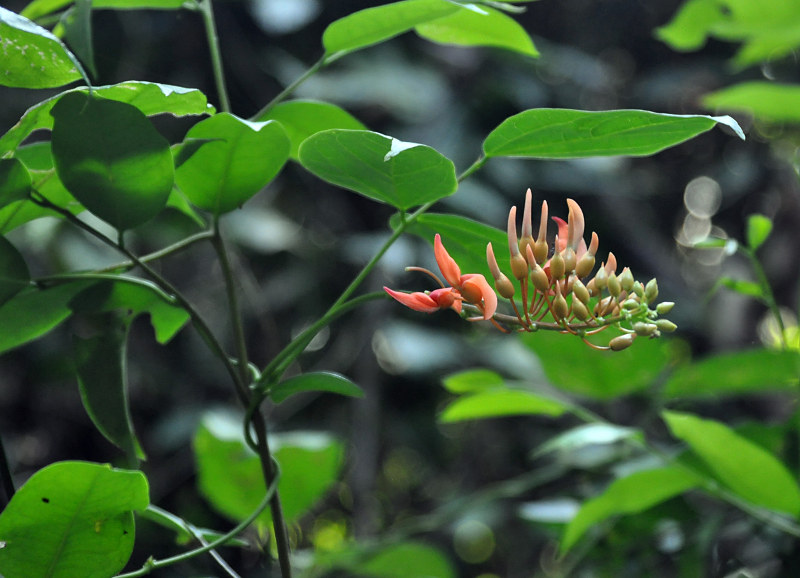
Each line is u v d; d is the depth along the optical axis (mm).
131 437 1653
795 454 1851
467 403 1823
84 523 1594
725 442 1753
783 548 1837
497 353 2842
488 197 2742
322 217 3094
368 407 2816
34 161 1676
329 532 3447
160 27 2719
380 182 1621
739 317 3033
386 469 3592
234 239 2777
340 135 1592
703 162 3381
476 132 2867
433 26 1722
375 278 2891
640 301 1599
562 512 1910
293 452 1845
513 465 3113
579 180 2910
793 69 3203
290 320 3031
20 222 1637
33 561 1596
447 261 1593
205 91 2797
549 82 3129
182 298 1640
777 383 1839
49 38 1569
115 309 1662
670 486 1797
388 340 2797
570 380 1863
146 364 2895
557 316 1598
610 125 1597
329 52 1675
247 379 1646
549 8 3295
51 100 1575
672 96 3260
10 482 1636
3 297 1623
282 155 1630
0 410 2844
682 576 1871
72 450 2926
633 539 1904
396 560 2047
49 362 2697
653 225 3420
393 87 2785
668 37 2426
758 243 1800
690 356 3113
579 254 1607
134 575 1604
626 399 2316
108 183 1605
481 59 2928
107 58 2668
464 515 2838
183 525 1662
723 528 1882
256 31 2836
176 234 2676
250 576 2537
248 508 1853
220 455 1844
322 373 1627
